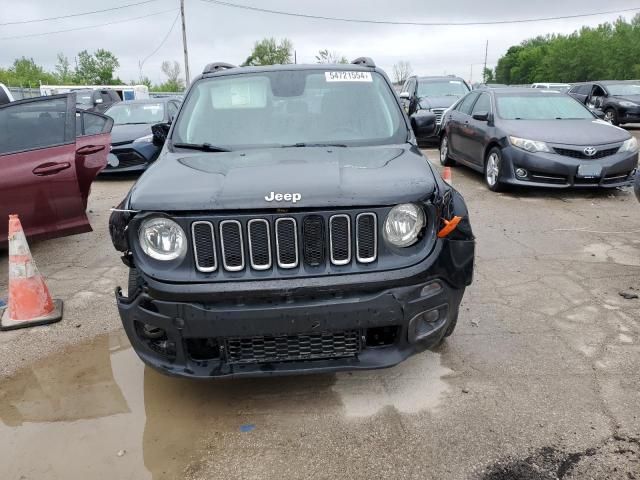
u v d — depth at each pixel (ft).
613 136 25.04
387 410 9.55
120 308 9.03
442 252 8.79
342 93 12.75
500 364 10.87
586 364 10.80
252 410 9.71
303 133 11.85
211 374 8.72
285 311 8.21
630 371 10.48
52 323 13.47
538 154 24.62
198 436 9.07
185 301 8.28
